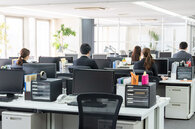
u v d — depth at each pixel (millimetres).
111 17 13727
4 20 11789
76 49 14141
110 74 3797
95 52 14633
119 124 3570
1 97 4289
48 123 4211
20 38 12664
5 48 11750
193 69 6676
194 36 13008
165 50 13492
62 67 7594
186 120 6254
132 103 3725
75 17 13883
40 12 11609
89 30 14289
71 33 13273
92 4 9414
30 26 13008
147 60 5906
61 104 3926
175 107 6324
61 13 12156
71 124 4465
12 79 4320
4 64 7660
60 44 13344
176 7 10219
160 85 6727
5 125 3930
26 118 3838
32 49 13094
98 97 3229
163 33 13508
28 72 4535
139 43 13969
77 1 8773
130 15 12906
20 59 5781
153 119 3986
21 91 4273
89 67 5371
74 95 4145
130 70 5852
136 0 8367
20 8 10383
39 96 4109
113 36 14398
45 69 4484
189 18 12984
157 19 13562
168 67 7086
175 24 13289
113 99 3197
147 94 3672
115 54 11969
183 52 7242
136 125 3572
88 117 3303
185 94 6230
